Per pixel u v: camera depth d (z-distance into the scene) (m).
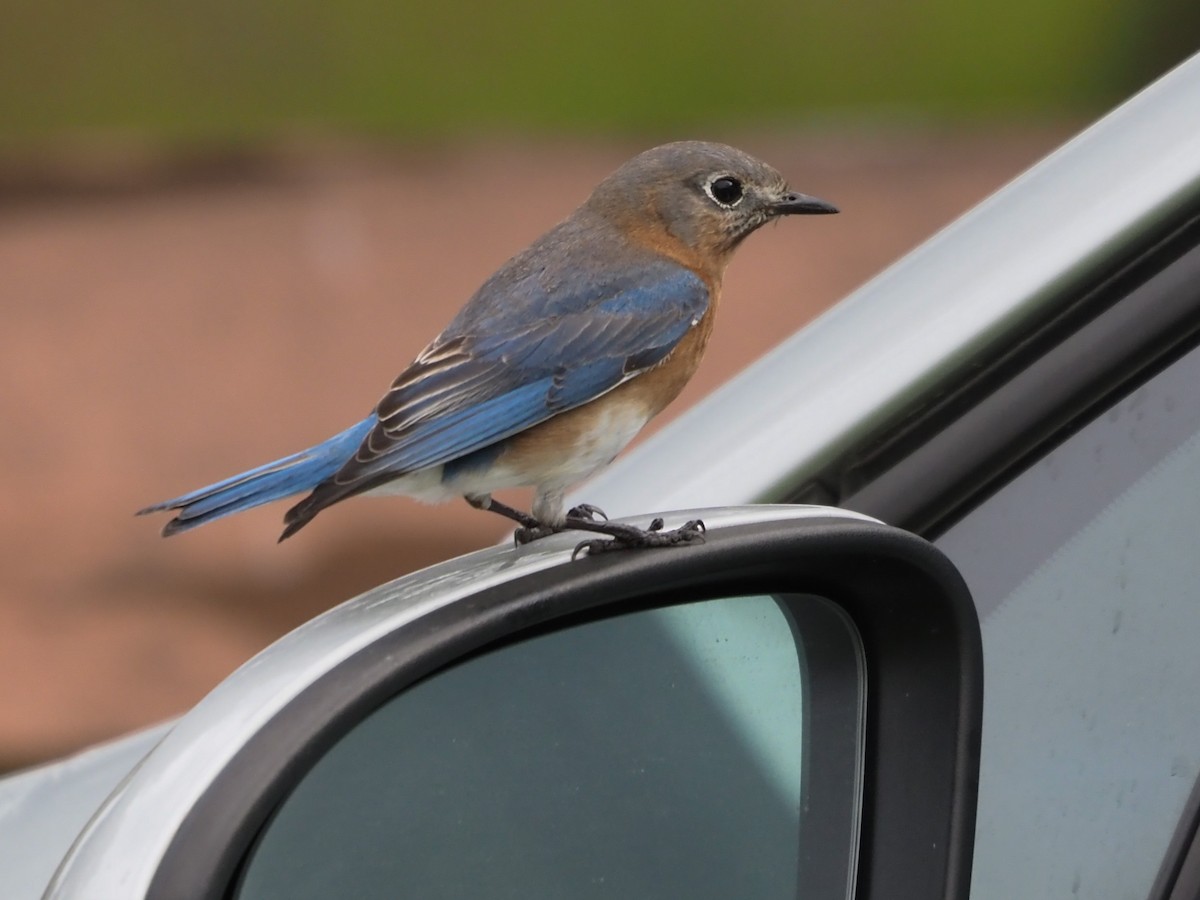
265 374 27.61
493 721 6.04
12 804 8.90
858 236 32.38
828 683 6.64
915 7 47.28
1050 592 7.45
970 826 6.40
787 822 6.61
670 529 6.70
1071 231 8.07
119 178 35.62
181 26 43.94
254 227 33.38
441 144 38.06
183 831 5.02
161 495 24.31
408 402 9.96
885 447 8.06
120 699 19.47
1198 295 7.49
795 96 41.50
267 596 21.72
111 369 27.91
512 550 6.93
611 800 6.36
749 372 9.58
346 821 5.52
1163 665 7.28
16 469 24.73
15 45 42.41
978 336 8.03
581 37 44.59
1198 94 8.33
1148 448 7.46
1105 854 7.19
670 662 6.55
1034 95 42.03
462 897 5.90
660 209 11.38
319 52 43.12
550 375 10.41
